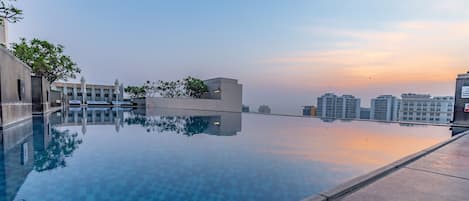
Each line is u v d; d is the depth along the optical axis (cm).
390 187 273
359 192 258
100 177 388
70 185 351
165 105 2627
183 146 650
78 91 3638
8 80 845
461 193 255
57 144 646
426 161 395
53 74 2064
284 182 382
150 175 403
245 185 365
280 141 755
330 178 407
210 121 1397
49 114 1520
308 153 592
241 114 2034
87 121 1223
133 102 2994
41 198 303
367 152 617
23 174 397
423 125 1278
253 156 549
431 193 255
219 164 477
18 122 962
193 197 318
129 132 891
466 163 382
